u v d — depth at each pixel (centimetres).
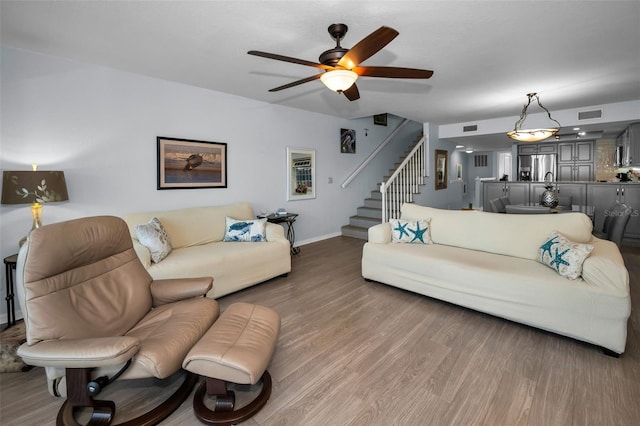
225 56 296
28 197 254
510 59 305
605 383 184
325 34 250
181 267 290
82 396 150
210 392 162
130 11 215
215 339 169
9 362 201
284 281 369
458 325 260
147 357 150
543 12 220
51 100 294
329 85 225
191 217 369
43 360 140
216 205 426
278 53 288
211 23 232
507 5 210
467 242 333
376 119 705
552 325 232
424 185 679
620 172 657
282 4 207
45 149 292
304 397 177
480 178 1084
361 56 196
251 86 394
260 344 173
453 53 291
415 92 423
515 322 263
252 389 186
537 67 328
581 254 229
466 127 660
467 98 454
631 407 165
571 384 184
